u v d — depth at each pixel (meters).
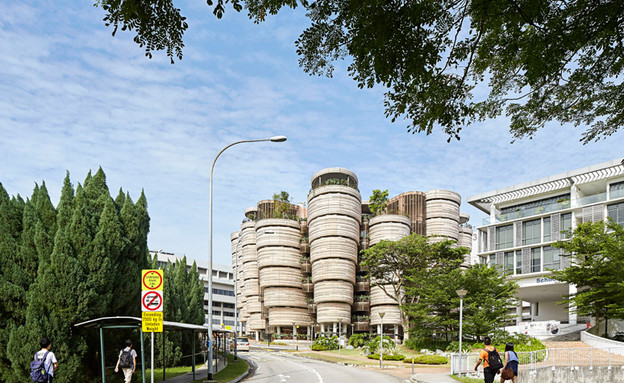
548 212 52.25
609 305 35.53
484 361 14.53
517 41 6.42
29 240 17.00
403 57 6.04
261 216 93.12
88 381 17.17
